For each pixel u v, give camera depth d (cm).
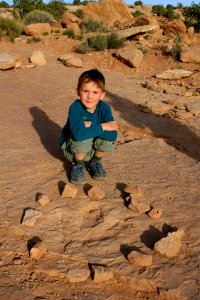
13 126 572
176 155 513
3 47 1342
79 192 379
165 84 1046
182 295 262
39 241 302
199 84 1092
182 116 712
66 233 318
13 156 459
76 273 274
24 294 252
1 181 394
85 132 365
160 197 387
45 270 276
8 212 339
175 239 308
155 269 284
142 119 676
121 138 569
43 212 341
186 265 292
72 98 757
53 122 604
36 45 1438
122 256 295
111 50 1422
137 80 1084
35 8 2878
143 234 325
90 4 2362
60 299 252
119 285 271
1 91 768
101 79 363
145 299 261
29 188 382
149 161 480
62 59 1167
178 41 1566
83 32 1816
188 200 386
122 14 2334
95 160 411
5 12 2886
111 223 335
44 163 445
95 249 301
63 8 3188
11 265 279
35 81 880
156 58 1423
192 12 2462
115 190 391
